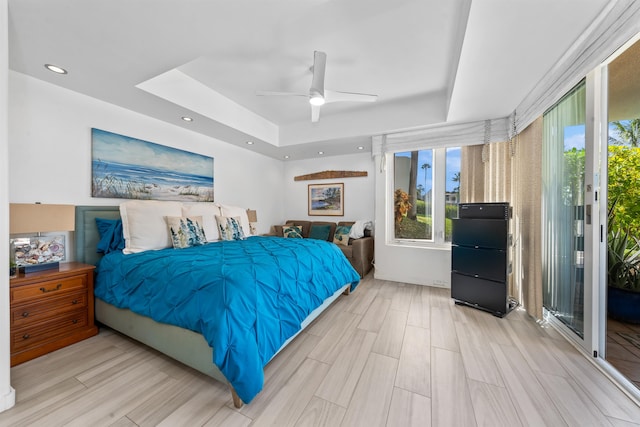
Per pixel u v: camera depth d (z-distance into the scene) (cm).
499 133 306
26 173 211
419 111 329
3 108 138
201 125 326
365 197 478
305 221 519
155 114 291
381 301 301
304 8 169
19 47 176
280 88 301
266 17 165
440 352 192
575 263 204
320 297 226
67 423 127
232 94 317
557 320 227
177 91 265
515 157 291
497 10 141
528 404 139
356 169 485
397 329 229
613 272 232
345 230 444
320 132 397
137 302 189
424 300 304
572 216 208
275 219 532
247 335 142
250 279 165
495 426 125
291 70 260
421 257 369
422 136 349
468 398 144
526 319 250
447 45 216
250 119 370
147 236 243
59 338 198
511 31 158
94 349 197
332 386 155
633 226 225
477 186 322
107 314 217
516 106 274
